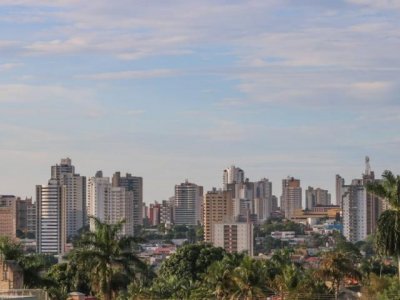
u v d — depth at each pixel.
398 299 107.50
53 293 105.38
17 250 102.75
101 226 97.50
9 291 77.00
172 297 136.12
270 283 122.19
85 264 95.94
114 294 98.31
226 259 153.88
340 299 121.81
